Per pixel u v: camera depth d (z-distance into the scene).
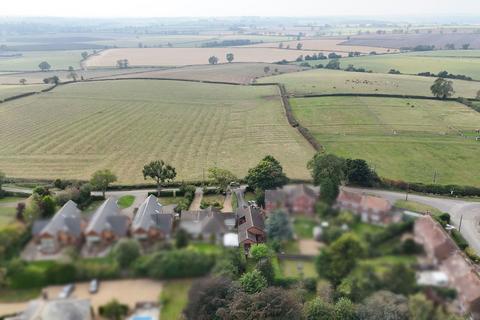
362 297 20.09
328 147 91.88
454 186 69.56
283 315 29.42
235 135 102.75
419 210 57.03
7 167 81.06
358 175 66.69
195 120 117.38
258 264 34.03
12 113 124.06
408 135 100.56
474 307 21.58
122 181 73.19
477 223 58.53
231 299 27.66
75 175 76.81
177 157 87.31
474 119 113.62
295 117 116.69
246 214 48.25
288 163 81.44
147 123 114.38
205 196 67.62
